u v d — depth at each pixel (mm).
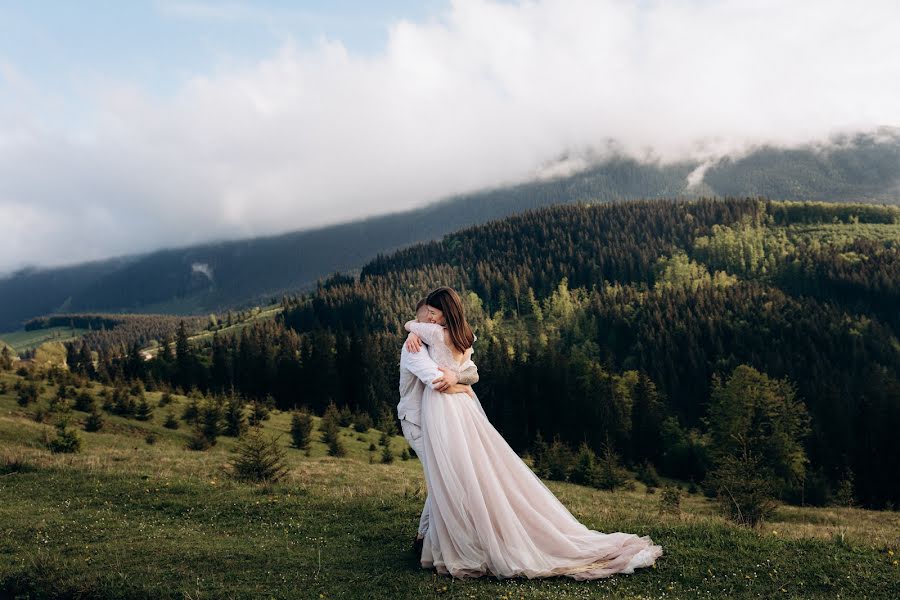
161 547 7238
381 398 102562
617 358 157000
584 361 102750
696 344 135125
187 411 59375
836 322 144125
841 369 125625
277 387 100688
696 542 6820
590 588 5422
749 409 70875
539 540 5793
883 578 5836
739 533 7285
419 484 20672
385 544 7207
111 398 58531
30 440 36906
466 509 5684
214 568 6453
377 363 105938
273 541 7504
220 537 7828
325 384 100125
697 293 171250
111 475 12273
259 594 5570
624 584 5594
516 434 92375
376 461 58031
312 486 12477
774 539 7082
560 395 94062
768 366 122375
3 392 56250
